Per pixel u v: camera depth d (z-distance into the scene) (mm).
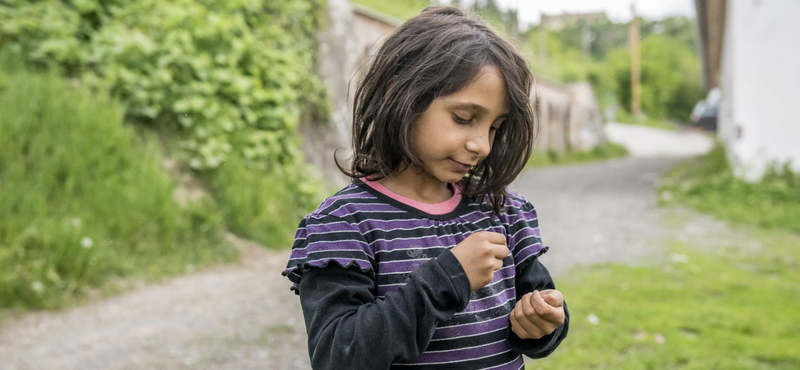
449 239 1207
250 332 3283
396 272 1154
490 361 1194
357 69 1426
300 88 6258
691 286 4070
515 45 1294
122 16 5195
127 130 4633
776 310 3531
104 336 3174
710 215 7004
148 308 3578
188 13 5375
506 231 1331
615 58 43031
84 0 5043
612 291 3945
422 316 1028
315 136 6473
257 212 5137
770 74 7910
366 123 1251
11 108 4203
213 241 4609
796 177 7695
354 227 1165
